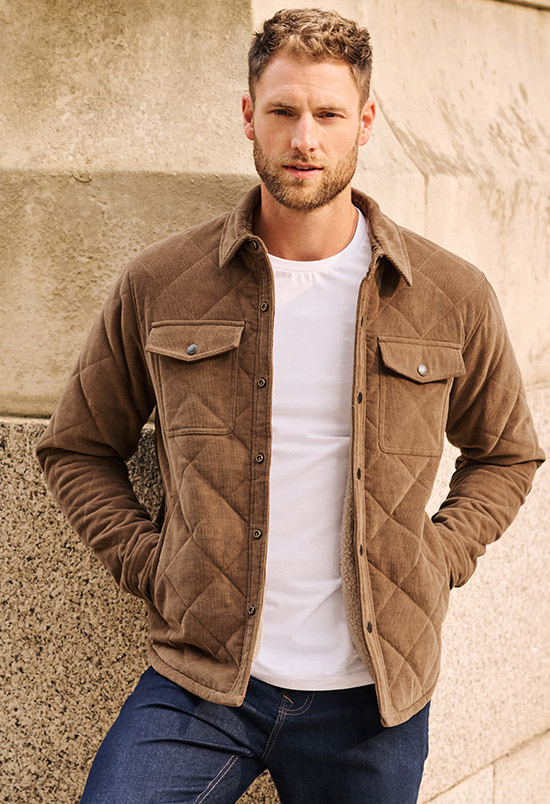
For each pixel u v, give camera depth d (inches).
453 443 88.4
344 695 75.5
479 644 116.2
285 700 75.0
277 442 75.3
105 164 94.7
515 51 131.9
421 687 77.3
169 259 78.2
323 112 71.4
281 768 77.9
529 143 127.0
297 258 76.4
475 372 81.2
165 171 93.1
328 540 74.9
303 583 74.7
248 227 76.4
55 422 82.7
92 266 96.2
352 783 76.5
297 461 75.0
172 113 95.3
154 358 77.3
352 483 73.8
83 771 102.4
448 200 106.9
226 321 75.6
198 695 74.0
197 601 74.7
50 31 98.3
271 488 75.1
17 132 97.9
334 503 75.0
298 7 99.9
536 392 119.6
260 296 75.2
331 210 75.1
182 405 75.5
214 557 74.2
